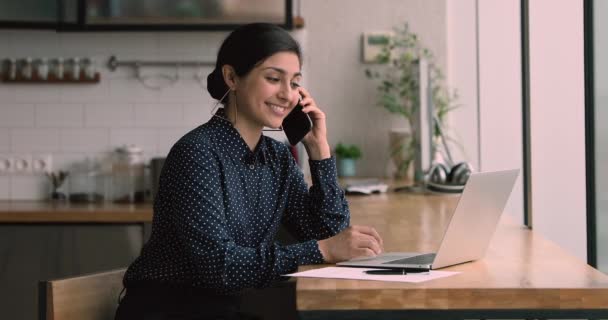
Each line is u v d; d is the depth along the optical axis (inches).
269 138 100.4
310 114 103.4
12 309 182.7
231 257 86.1
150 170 199.6
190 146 90.6
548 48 184.9
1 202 200.4
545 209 187.5
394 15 234.7
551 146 186.4
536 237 109.1
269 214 98.6
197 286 90.8
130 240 181.5
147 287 92.0
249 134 95.8
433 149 213.5
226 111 96.2
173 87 206.2
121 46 206.1
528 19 140.0
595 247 157.4
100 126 205.9
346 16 235.5
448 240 83.8
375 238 91.8
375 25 235.3
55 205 193.5
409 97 226.2
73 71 204.1
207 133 93.7
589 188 158.9
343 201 105.5
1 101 205.5
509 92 242.8
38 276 182.2
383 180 219.9
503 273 82.0
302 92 102.7
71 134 205.6
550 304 74.2
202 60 205.6
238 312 92.7
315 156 104.6
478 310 74.2
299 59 95.2
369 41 234.1
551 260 90.5
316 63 236.1
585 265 86.7
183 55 206.1
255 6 198.5
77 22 195.0
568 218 187.0
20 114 205.5
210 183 89.3
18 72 203.5
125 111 206.1
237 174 94.3
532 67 185.9
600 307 74.0
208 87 97.3
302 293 74.2
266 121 93.8
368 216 135.0
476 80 245.3
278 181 99.7
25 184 205.2
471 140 246.2
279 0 198.8
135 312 90.9
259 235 98.0
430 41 234.4
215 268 86.0
